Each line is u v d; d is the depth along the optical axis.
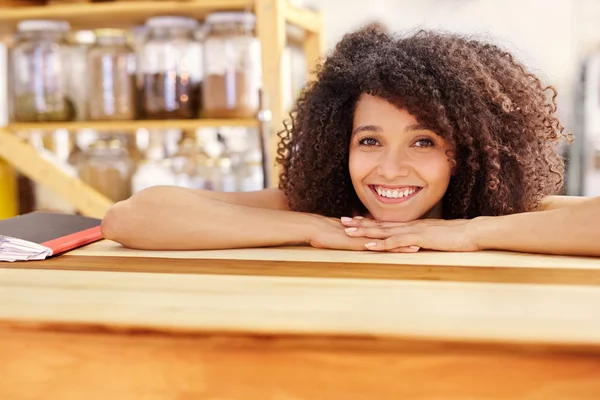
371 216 1.18
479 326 0.58
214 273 0.79
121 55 1.87
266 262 0.86
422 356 0.57
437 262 0.85
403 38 1.08
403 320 0.59
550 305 0.64
